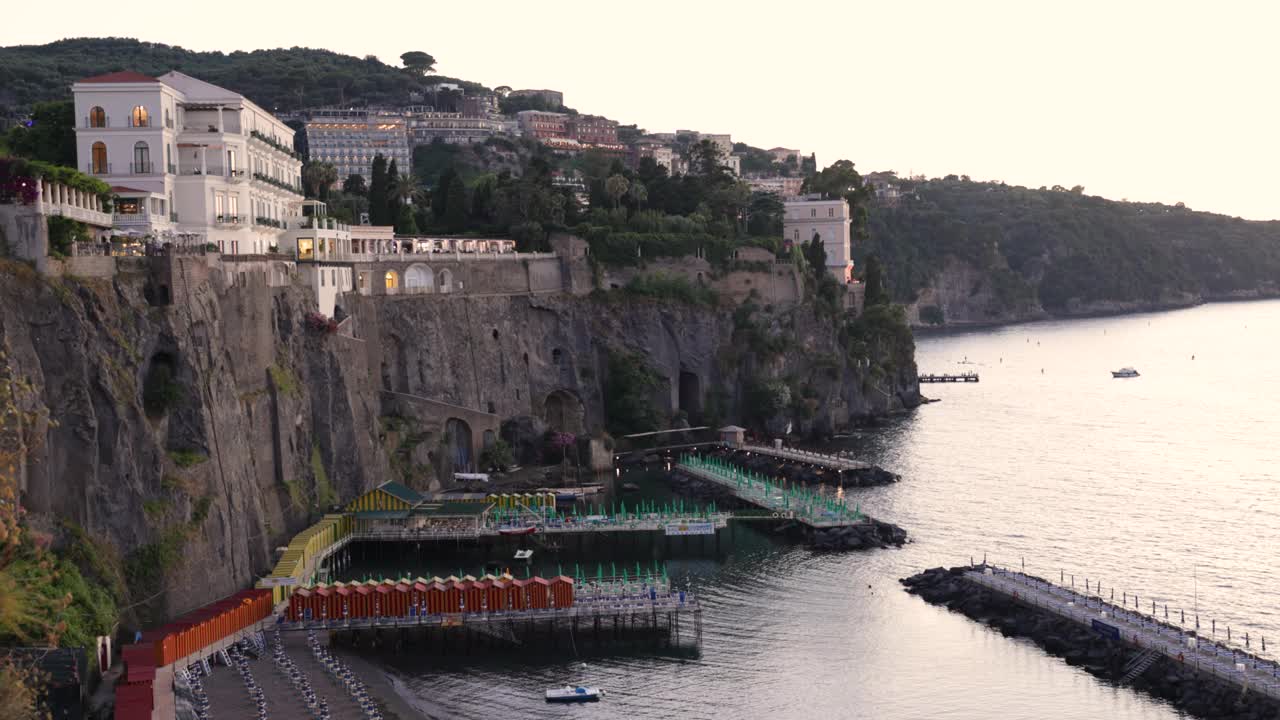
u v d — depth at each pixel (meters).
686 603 131.75
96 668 103.06
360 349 187.88
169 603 119.31
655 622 133.88
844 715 110.75
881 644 128.00
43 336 113.88
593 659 124.19
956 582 144.00
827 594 144.50
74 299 116.75
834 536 166.62
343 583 138.00
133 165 166.50
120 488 117.38
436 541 162.12
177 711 99.94
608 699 113.94
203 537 126.12
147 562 118.19
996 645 127.50
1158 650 118.25
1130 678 116.94
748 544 167.50
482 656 124.81
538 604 128.62
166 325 128.50
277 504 151.25
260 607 126.00
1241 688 108.56
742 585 148.50
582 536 167.00
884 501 194.88
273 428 153.88
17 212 114.88
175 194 170.62
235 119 177.75
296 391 162.38
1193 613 136.38
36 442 106.75
